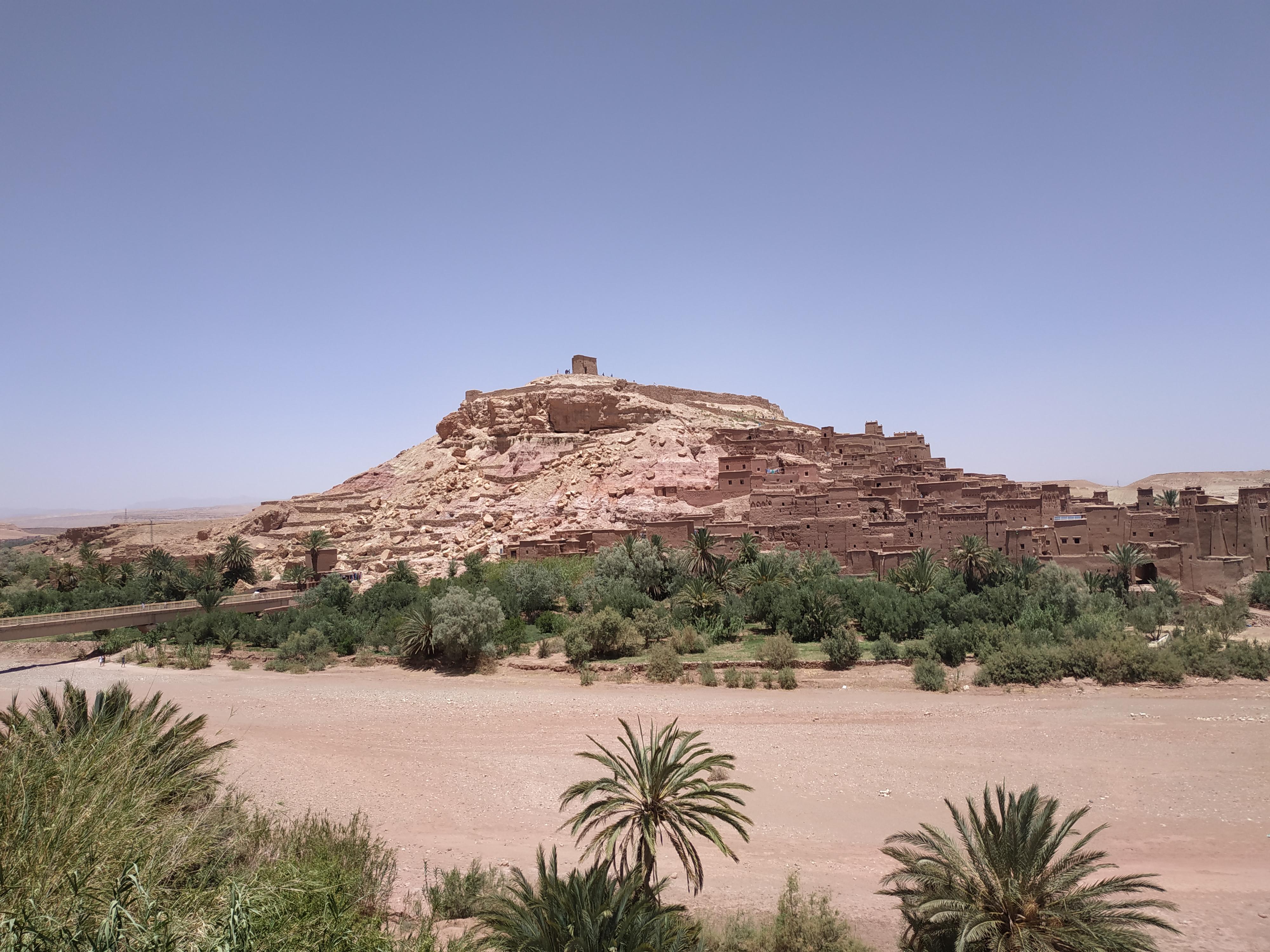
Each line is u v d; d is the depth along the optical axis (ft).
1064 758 106.83
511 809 91.15
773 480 273.54
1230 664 148.56
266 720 133.69
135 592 246.68
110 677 171.83
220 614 209.56
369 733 124.26
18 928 24.68
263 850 48.49
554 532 275.59
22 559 392.47
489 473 330.75
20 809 30.09
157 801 39.78
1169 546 212.43
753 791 96.63
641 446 321.52
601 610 178.40
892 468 293.23
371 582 265.34
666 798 57.31
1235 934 62.08
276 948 29.71
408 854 76.18
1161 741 113.09
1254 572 212.02
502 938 41.06
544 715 132.57
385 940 34.99
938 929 51.78
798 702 136.98
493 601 171.32
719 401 429.79
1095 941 45.83
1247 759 105.19
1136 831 84.94
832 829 85.56
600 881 42.83
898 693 141.49
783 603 175.22
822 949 55.21
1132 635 158.92
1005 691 141.08
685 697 141.49
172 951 25.55
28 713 52.13
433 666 171.32
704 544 200.44
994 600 178.19
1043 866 50.96
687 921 58.08
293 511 381.81
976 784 98.48
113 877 28.71
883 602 175.52
